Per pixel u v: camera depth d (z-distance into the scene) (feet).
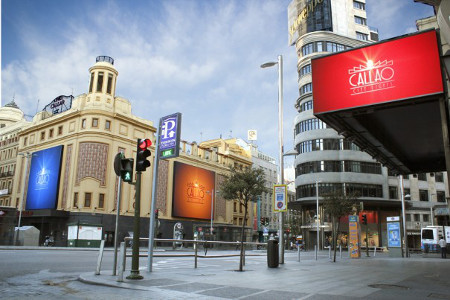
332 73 46.47
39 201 156.46
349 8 208.13
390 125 55.72
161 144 38.63
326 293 23.66
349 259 75.51
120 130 155.22
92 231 121.49
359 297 22.15
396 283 29.91
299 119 188.96
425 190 202.49
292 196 337.93
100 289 25.64
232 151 225.56
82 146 146.20
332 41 191.21
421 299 21.72
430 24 65.36
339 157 174.40
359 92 43.88
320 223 171.63
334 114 46.78
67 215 139.85
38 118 174.40
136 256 30.63
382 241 175.22
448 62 39.37
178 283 27.89
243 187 52.19
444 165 84.48
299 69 197.26
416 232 192.54
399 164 79.56
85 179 141.90
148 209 160.25
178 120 37.17
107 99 153.99
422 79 40.04
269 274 36.37
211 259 67.15
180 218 175.94
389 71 42.24
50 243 135.13
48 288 26.30
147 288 25.04
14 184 175.42
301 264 53.47
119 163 32.32
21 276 34.19
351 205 94.58
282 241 54.24
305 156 179.63
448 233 110.83
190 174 183.93
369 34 211.00
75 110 152.76
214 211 197.77
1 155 196.03
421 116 51.34
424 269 46.11
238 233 154.51
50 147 160.66
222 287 26.04
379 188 175.94
